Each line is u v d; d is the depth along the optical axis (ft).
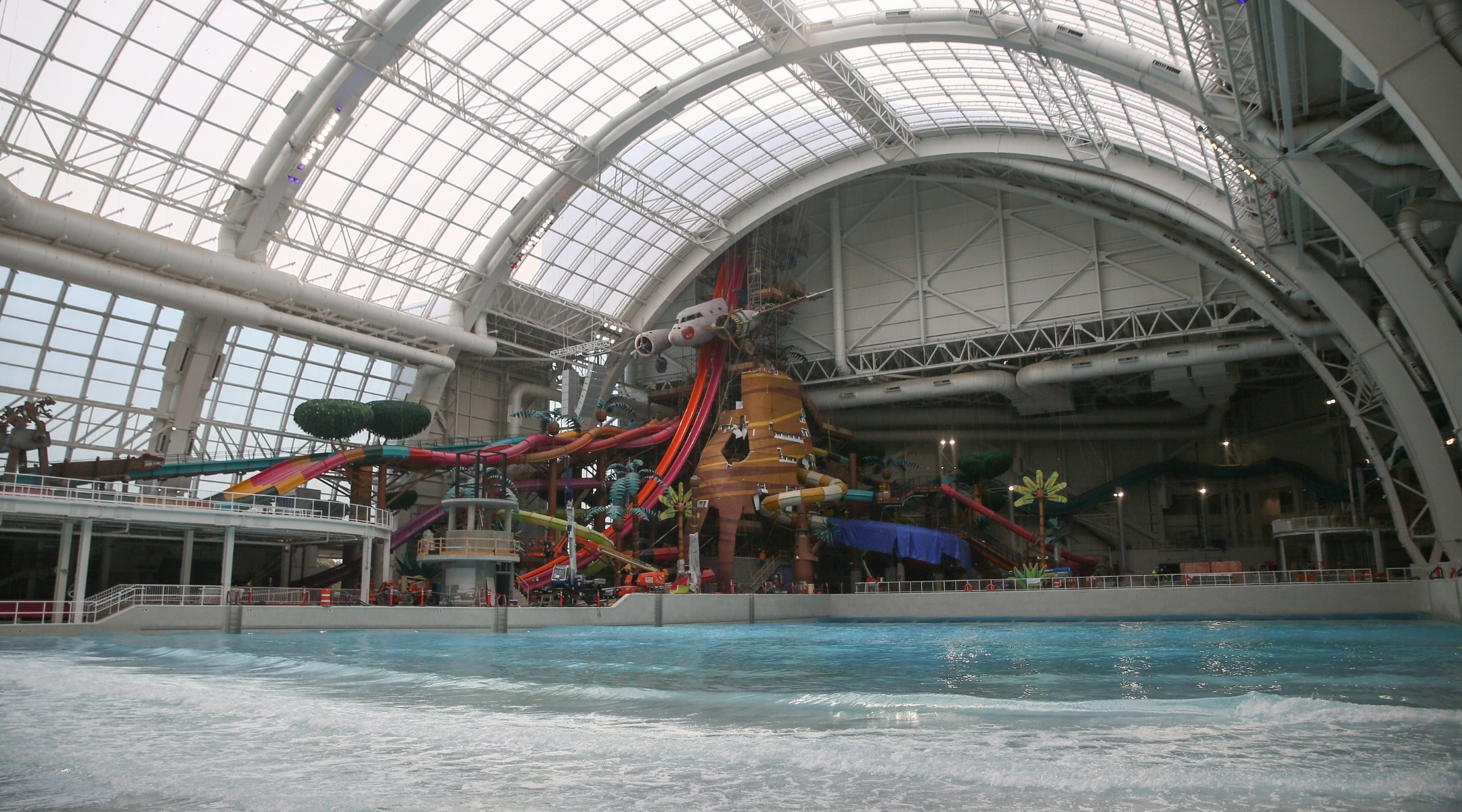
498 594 132.57
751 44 148.46
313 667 57.67
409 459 153.28
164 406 148.36
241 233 143.54
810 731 29.78
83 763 25.12
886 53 149.89
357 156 150.20
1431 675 50.29
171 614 97.35
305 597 118.52
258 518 115.14
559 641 88.74
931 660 64.18
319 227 153.07
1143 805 19.79
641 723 32.22
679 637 99.45
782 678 51.21
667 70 156.76
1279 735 27.96
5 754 26.40
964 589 161.68
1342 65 71.82
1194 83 90.07
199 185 138.10
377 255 162.40
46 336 133.28
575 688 43.65
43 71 118.52
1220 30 80.02
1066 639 92.89
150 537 128.98
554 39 144.66
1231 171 115.14
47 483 120.16
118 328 139.74
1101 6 115.85
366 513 140.46
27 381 134.10
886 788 21.52
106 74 122.01
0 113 118.62
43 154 123.54
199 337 146.51
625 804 20.33
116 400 143.74
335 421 150.71
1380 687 43.80
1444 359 85.71
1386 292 88.38
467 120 144.36
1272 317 157.99
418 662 62.13
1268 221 122.83
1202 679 48.60
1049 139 162.61
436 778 23.06
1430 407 157.99
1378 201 111.86
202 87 129.49
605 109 161.27
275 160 139.74
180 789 21.95
